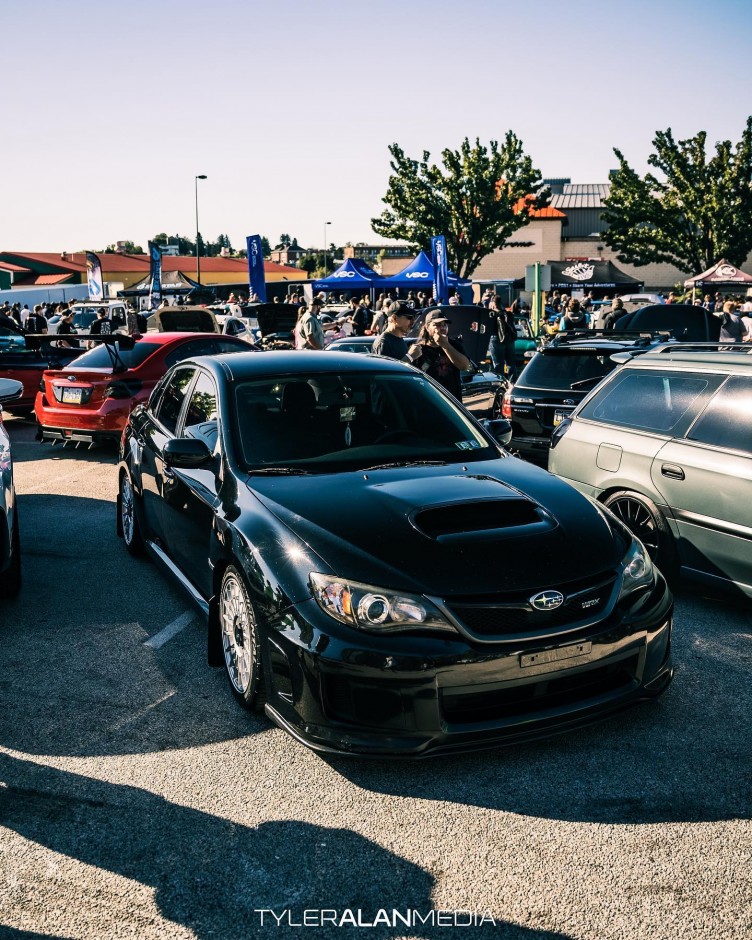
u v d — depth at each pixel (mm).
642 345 7879
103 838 2807
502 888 2557
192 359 5223
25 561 5879
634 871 2625
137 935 2377
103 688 3912
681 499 4805
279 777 3164
